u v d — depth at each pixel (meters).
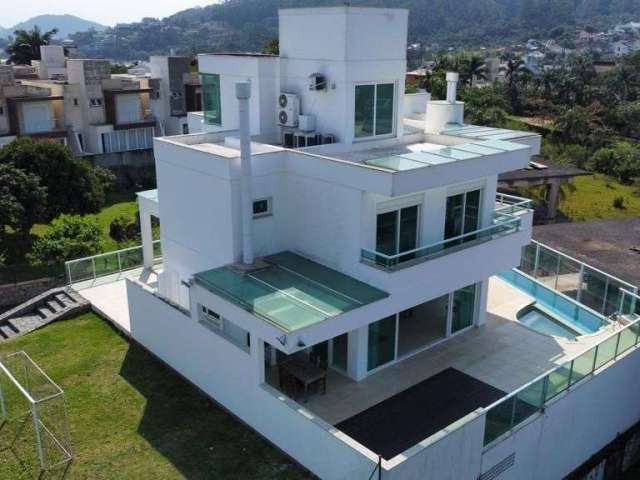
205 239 17.02
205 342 15.90
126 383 17.09
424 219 16.33
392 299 14.78
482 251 16.97
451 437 12.23
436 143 19.83
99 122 54.62
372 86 18.22
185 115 60.44
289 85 19.22
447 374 16.39
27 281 25.56
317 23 17.77
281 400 13.74
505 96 81.88
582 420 15.83
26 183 34.16
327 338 13.59
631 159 57.75
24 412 15.88
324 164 15.33
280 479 13.26
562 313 20.81
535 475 14.78
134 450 14.29
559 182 42.84
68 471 13.65
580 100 80.75
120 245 31.72
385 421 14.41
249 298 14.27
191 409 15.89
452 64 86.94
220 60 20.45
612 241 29.20
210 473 13.51
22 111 50.03
